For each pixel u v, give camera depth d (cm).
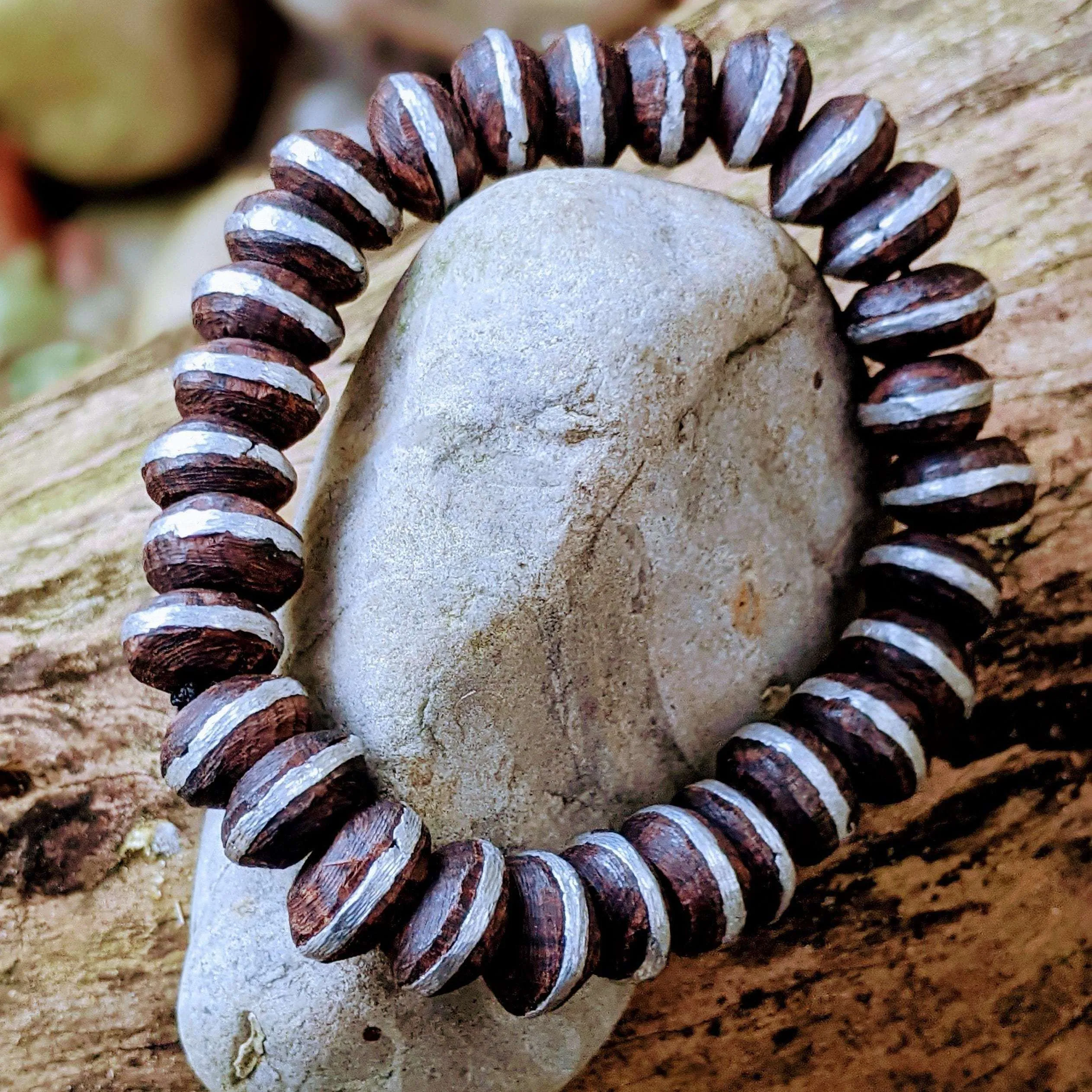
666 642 10
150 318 18
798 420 10
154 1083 12
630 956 9
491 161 10
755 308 10
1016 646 12
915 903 12
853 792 9
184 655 9
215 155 19
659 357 9
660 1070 12
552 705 10
